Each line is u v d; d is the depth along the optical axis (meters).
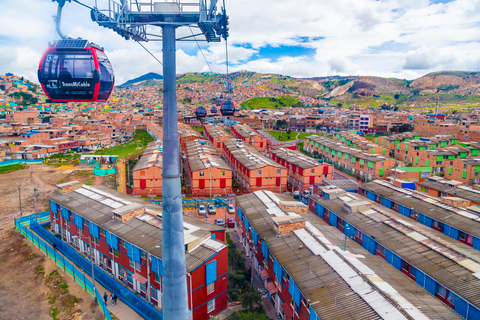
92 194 57.81
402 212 58.78
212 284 36.31
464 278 33.16
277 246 39.19
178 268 15.01
